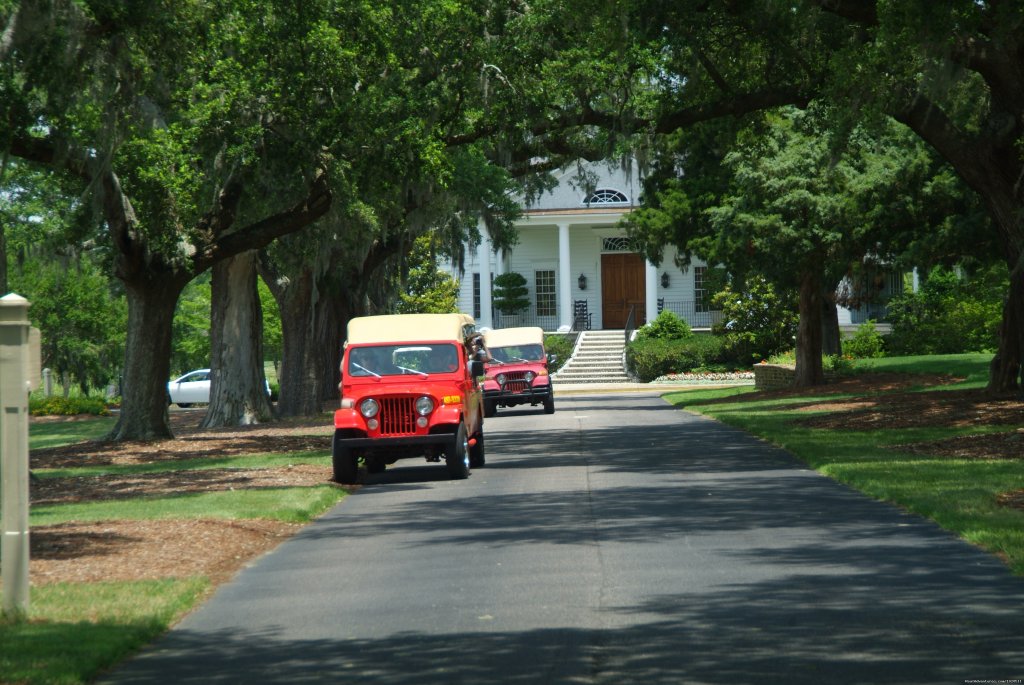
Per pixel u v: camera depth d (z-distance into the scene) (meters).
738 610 10.36
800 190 40.16
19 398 10.59
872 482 18.72
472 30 28.73
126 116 26.30
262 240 33.09
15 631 9.98
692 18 26.80
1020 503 16.06
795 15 25.81
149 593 11.75
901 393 40.88
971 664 8.35
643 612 10.42
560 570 12.60
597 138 30.83
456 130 31.02
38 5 21.77
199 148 29.39
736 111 29.45
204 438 35.28
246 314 43.75
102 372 70.62
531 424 39.75
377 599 11.49
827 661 8.54
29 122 24.58
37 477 24.98
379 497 20.67
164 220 30.30
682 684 8.07
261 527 16.83
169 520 17.12
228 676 8.71
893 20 22.30
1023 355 30.64
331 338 54.34
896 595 10.75
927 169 36.84
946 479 18.81
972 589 10.91
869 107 24.89
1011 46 24.67
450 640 9.62
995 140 27.09
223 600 11.78
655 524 15.69
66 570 13.20
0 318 10.52
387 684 8.31
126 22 23.77
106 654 9.15
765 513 16.36
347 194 30.83
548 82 28.38
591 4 25.94
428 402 23.06
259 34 27.47
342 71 27.95
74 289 66.31
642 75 29.16
